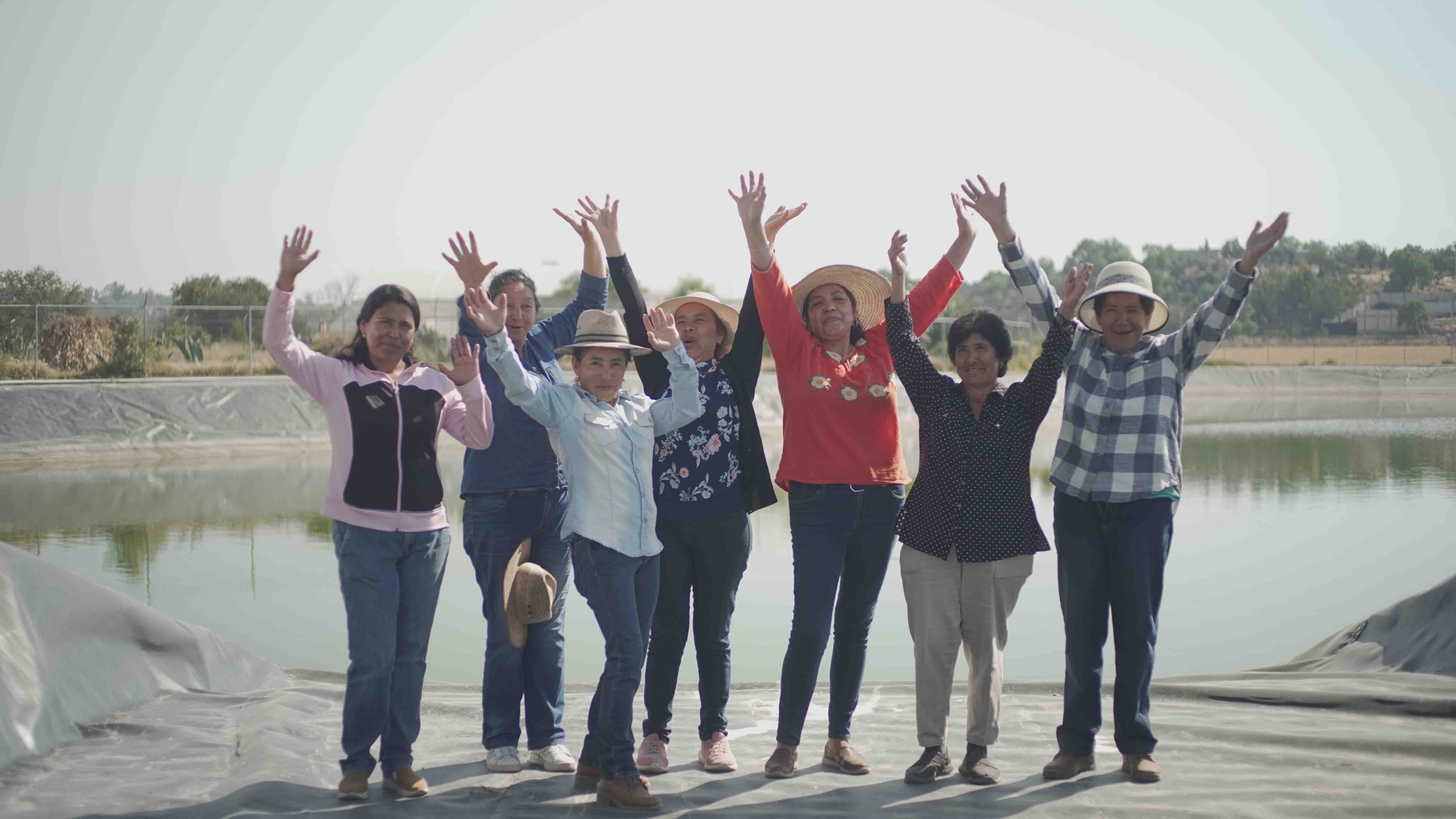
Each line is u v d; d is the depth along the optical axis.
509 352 4.07
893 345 4.58
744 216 4.62
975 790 4.22
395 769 4.17
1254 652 7.34
